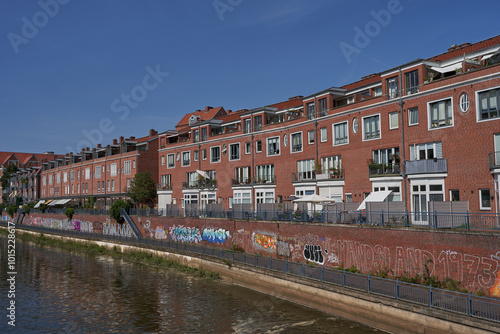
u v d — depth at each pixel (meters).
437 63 30.52
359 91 37.41
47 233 66.56
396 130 31.14
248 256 31.38
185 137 59.78
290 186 41.28
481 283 19.05
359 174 34.06
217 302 26.23
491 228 19.78
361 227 25.23
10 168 123.56
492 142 25.00
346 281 22.38
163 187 58.41
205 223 41.31
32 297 29.80
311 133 39.38
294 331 20.17
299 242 30.09
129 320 23.78
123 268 39.97
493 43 31.25
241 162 47.41
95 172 74.69
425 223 23.11
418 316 17.81
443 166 27.50
